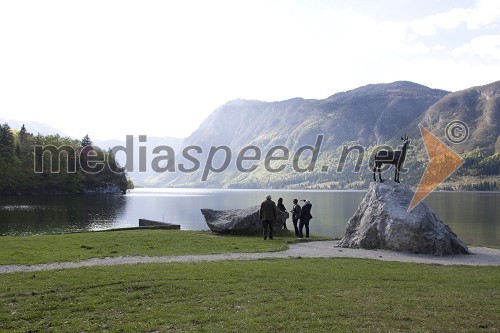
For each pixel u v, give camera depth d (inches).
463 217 3654.0
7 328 445.7
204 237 1278.3
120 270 697.6
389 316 479.2
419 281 679.1
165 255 912.9
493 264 909.2
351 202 6171.3
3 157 5767.7
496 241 2246.6
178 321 461.1
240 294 564.4
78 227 2613.2
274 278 661.3
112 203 5147.6
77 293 562.6
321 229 2637.8
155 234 1339.8
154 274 666.2
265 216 1237.7
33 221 2913.4
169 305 518.3
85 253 918.4
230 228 1362.0
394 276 708.7
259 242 1173.7
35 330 440.1
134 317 475.8
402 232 1058.7
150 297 551.5
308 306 512.7
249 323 453.7
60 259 825.5
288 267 762.2
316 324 451.2
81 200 5423.2
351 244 1130.0
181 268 723.4
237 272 695.7
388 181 1192.2
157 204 5442.9
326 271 736.3
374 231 1109.7
